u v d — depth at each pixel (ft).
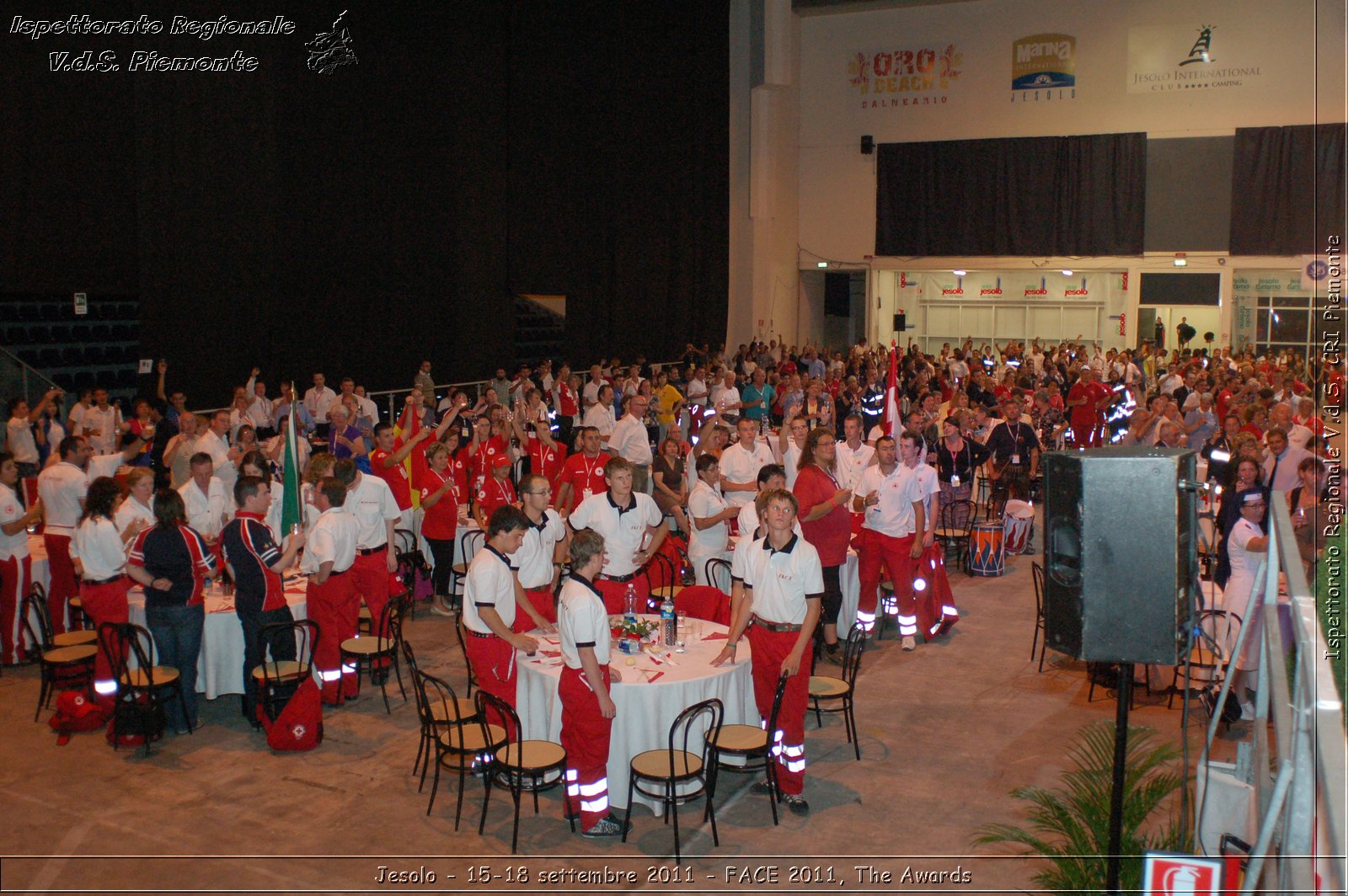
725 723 20.34
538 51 66.18
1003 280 99.04
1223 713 23.56
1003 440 41.68
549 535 22.81
